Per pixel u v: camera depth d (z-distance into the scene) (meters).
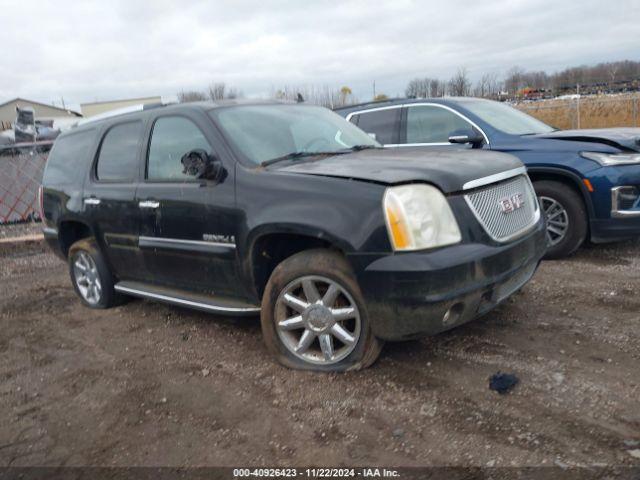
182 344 4.38
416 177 3.26
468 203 3.33
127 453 2.98
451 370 3.53
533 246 3.71
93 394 3.69
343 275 3.37
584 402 3.05
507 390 3.23
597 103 22.50
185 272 4.32
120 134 4.96
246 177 3.80
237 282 3.96
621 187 5.38
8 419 3.47
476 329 4.11
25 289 6.53
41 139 20.72
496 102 7.30
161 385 3.71
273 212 3.56
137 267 4.79
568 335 3.91
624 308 4.32
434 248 3.16
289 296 3.65
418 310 3.11
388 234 3.15
